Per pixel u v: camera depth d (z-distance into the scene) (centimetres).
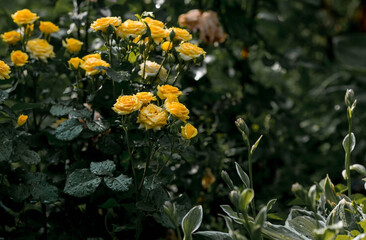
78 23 142
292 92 228
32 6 172
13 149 123
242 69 175
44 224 131
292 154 177
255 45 182
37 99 146
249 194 97
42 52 134
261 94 170
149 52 128
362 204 121
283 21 203
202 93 162
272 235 110
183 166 147
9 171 125
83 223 130
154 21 123
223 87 180
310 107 220
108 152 125
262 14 182
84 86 141
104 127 125
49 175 132
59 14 154
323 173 187
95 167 120
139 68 127
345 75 217
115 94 129
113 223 132
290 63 173
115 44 128
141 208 120
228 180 109
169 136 122
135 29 121
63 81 150
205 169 151
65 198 130
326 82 215
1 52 158
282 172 176
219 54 182
